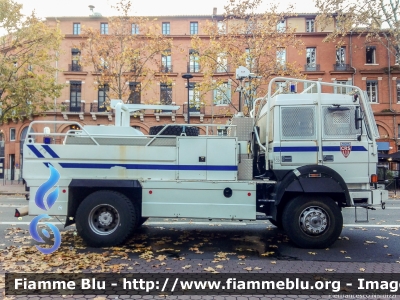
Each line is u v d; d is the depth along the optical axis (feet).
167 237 24.94
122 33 77.51
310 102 22.49
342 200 21.90
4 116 76.48
